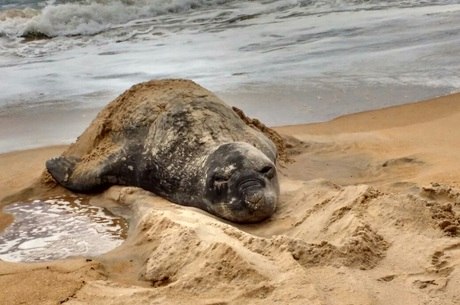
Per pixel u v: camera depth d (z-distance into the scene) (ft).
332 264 22.68
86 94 60.49
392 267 22.65
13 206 36.45
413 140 42.75
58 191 38.81
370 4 91.71
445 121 46.60
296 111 52.49
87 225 32.71
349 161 39.83
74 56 77.36
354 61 66.03
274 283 21.12
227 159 31.78
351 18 84.84
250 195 30.12
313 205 30.04
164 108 37.78
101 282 23.40
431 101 52.31
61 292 22.50
